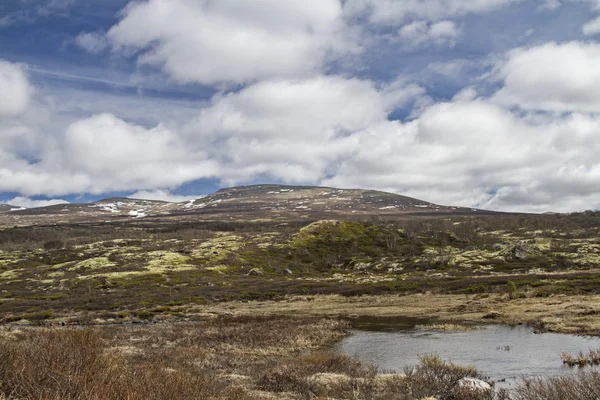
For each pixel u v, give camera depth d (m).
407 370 21.86
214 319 55.81
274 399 15.51
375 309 63.25
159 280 118.25
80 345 12.45
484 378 19.81
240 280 124.00
